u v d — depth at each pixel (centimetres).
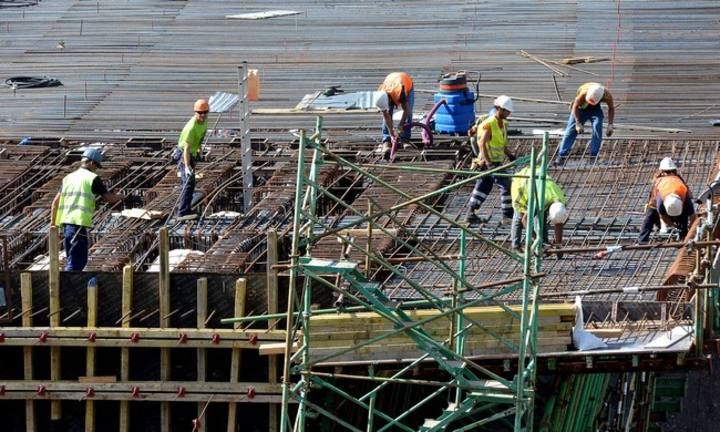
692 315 6994
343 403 7125
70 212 7606
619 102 11219
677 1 14025
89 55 13212
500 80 11888
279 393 7075
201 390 7106
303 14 14262
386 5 14438
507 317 6794
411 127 9944
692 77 11831
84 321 7194
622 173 9469
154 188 9219
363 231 8175
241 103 8956
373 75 12219
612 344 6825
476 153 8781
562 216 7581
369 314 6800
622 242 8281
